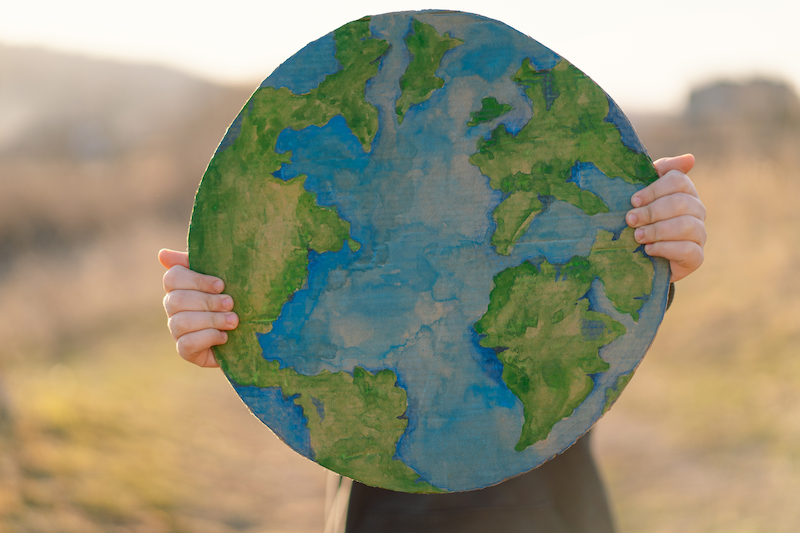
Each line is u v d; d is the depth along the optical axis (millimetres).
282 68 730
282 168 727
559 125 720
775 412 1693
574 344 712
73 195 5637
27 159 7988
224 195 727
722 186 3754
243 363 722
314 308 723
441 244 723
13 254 4723
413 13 729
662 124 7527
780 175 3562
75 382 2293
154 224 5852
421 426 714
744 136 4770
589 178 717
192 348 717
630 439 1778
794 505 1321
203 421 2189
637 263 711
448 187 724
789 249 2688
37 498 1357
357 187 727
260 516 1607
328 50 730
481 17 729
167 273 726
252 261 724
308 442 716
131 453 1734
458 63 727
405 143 727
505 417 711
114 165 7855
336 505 814
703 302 2545
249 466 1911
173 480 1680
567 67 721
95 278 4016
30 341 2861
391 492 779
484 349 717
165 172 7270
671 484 1508
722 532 1279
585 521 780
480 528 762
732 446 1613
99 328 3207
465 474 709
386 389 717
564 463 791
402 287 723
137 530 1393
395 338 721
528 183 721
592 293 713
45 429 1663
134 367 2678
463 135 725
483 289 720
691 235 701
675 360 2242
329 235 726
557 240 717
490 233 722
